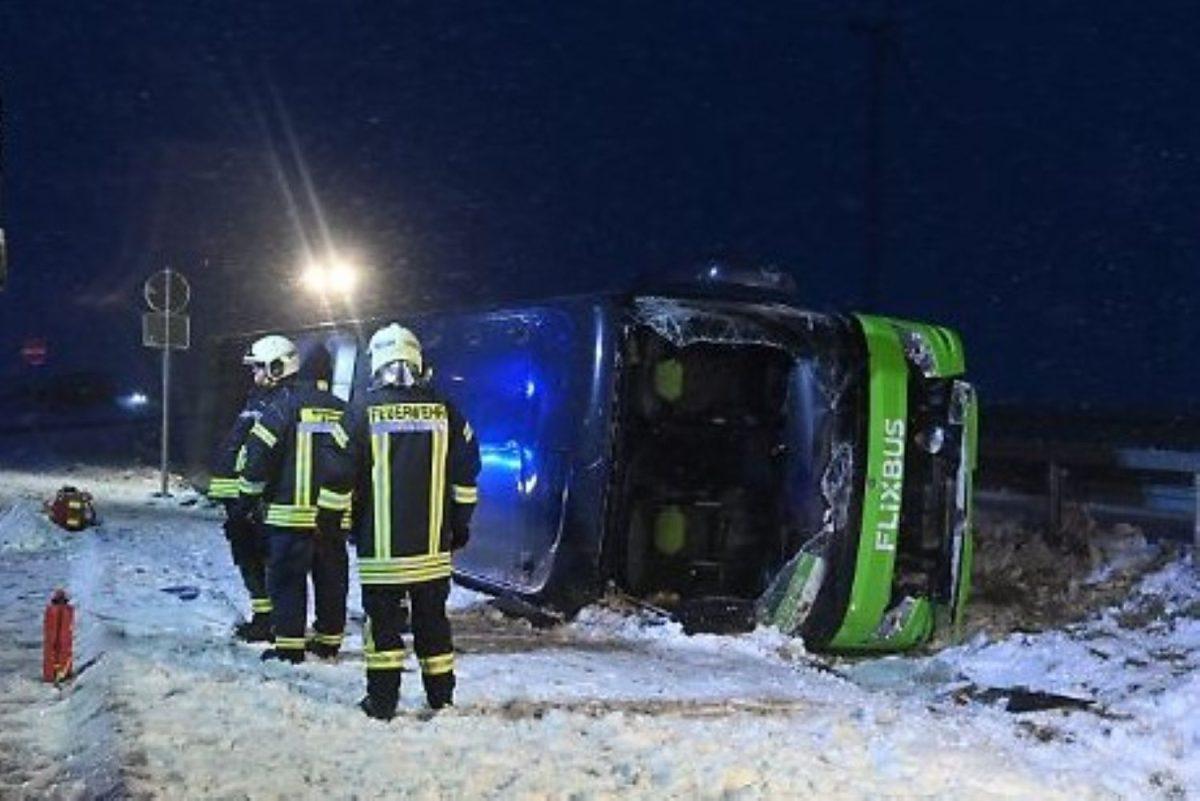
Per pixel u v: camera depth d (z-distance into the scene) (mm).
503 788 6172
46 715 7715
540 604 11469
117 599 11227
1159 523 16844
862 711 8242
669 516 11508
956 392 11320
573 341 11219
